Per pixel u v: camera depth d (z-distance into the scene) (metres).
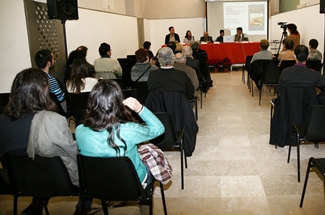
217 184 2.71
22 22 4.13
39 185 1.79
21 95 1.76
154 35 11.76
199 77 5.13
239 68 9.91
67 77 4.39
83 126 1.69
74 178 1.83
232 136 3.88
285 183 2.68
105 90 1.61
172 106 2.96
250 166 3.02
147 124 1.75
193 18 11.38
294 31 7.21
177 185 2.73
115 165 1.62
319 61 5.06
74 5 4.42
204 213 2.30
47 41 4.72
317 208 2.30
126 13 9.65
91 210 2.41
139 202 1.97
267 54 5.64
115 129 1.62
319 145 3.47
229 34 10.98
